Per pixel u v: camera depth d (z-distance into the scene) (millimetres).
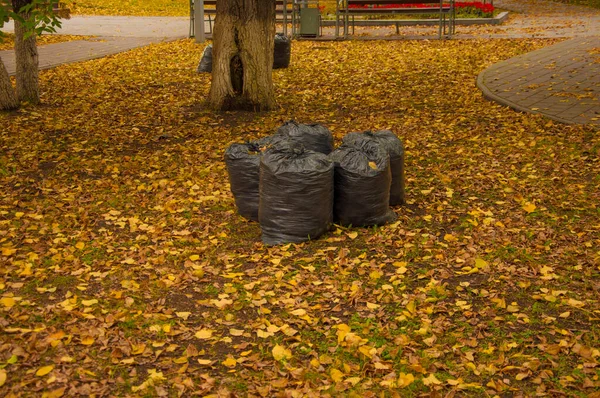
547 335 4777
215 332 4840
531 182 7801
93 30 24531
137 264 5891
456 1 27000
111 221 6891
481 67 15445
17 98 12008
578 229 6488
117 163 8789
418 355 4520
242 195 6852
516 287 5457
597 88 12312
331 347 4625
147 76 15188
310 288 5426
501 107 11438
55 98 12844
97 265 5859
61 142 9820
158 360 4473
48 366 4262
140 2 34188
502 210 7047
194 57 18000
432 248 6148
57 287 5461
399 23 21609
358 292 5305
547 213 6906
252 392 4113
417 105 11922
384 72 15180
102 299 5258
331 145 7586
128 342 4594
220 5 11273
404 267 5742
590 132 9625
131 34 23406
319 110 11703
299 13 22062
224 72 11445
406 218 6848
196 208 7160
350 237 6367
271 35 11492
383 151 6652
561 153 8766
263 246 6285
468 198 7367
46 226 6703
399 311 5082
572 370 4371
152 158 8922
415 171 8242
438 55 17297
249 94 11461
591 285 5434
